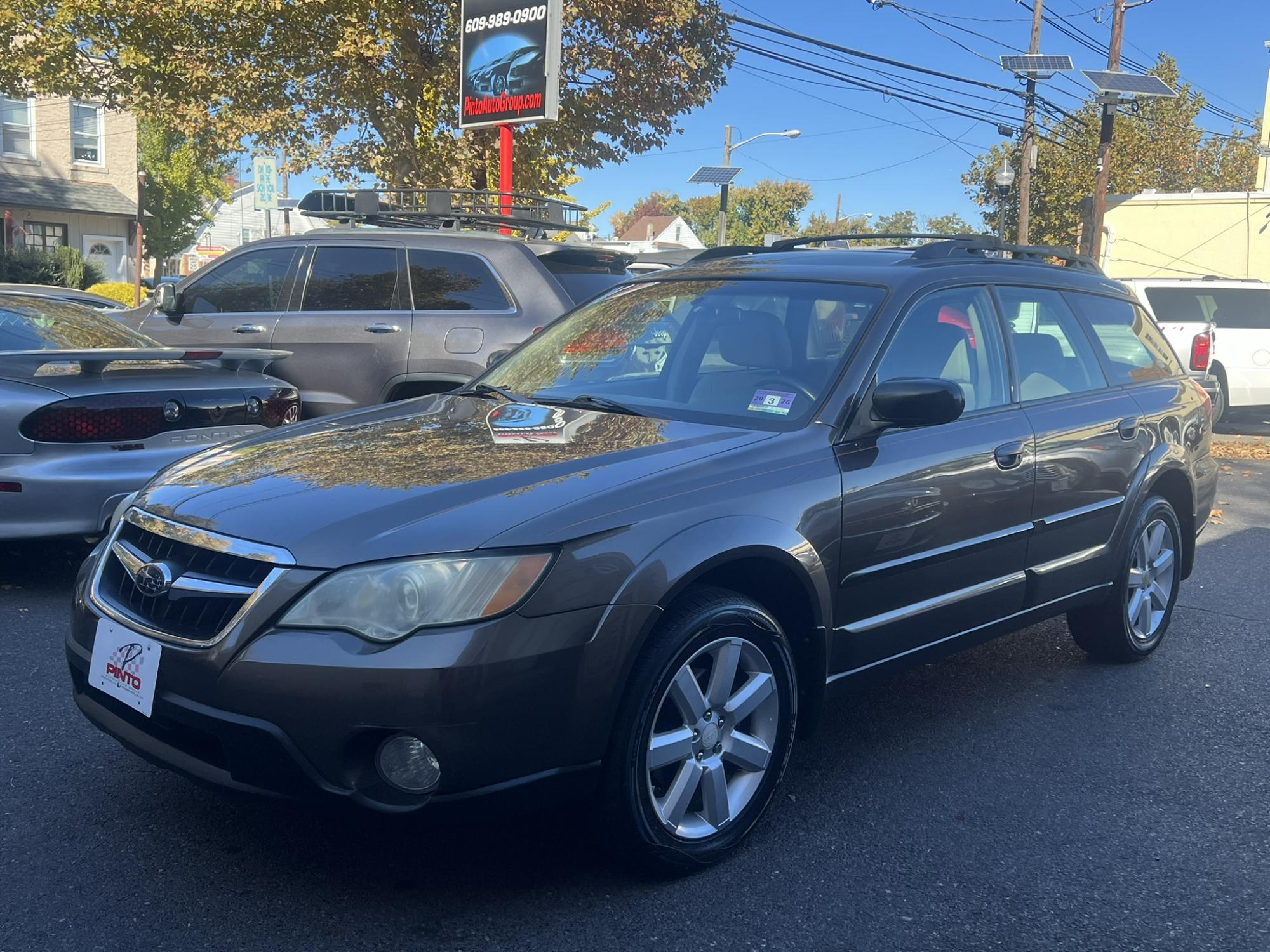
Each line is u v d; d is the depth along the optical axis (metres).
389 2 15.80
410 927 2.74
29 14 16.55
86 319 6.14
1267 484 10.62
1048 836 3.38
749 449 3.26
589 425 3.46
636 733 2.81
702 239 87.81
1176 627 5.73
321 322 7.71
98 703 3.00
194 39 16.45
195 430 5.26
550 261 7.55
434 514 2.72
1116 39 26.34
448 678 2.52
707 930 2.79
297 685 2.53
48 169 31.77
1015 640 5.45
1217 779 3.84
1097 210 24.22
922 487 3.57
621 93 17.28
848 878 3.07
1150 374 5.12
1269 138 29.80
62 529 4.88
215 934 2.68
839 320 3.76
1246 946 2.80
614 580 2.74
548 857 3.11
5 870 2.92
